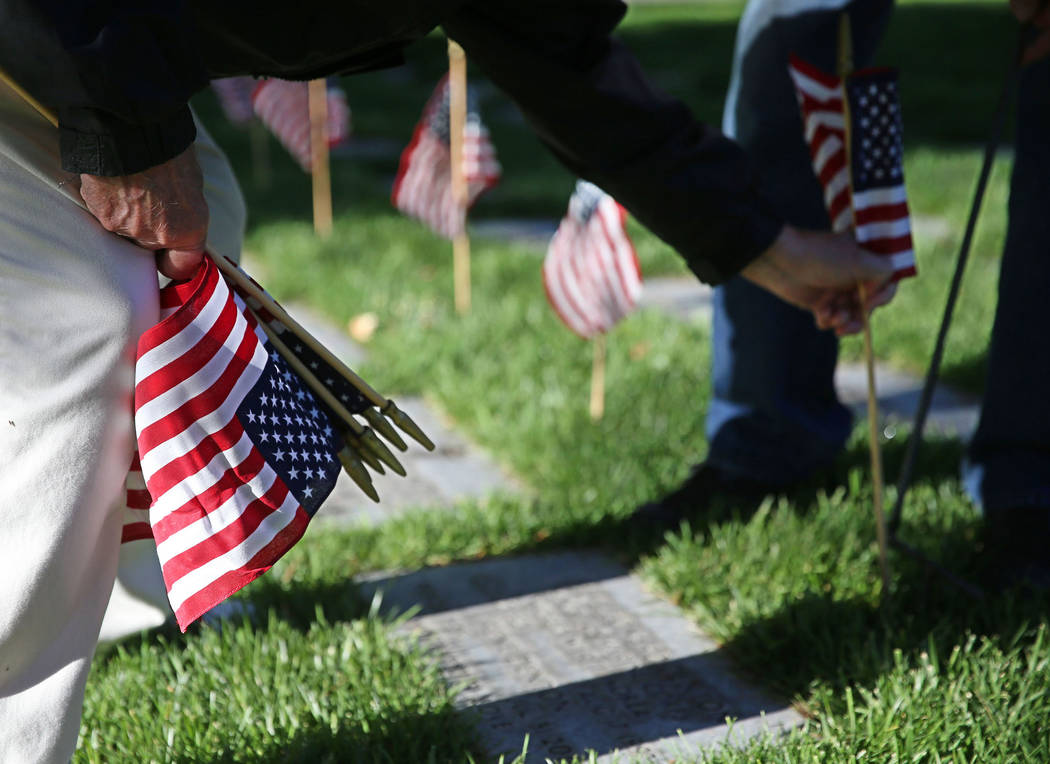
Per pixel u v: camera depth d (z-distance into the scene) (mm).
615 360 5203
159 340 1824
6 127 1812
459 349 5352
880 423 4496
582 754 2541
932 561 2992
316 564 3338
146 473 1870
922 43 20734
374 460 2166
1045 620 2857
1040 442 3162
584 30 2578
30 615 1858
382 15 2137
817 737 2479
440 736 2502
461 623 3131
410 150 6445
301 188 10070
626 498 3775
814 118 2965
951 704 2445
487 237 8477
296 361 2064
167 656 2820
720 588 3145
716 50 21328
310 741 2441
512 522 3629
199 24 2084
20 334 1815
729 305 3625
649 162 2672
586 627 3104
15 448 1840
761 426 3674
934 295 6203
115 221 1816
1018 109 3100
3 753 1888
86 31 1658
